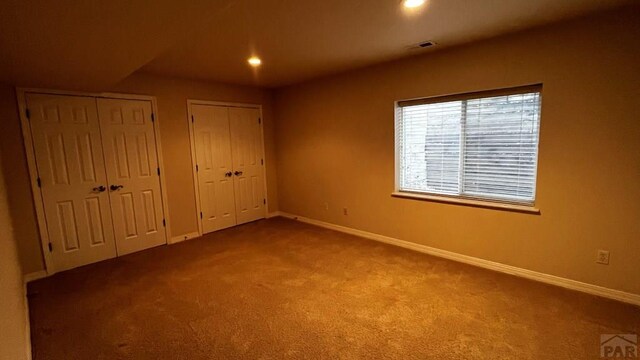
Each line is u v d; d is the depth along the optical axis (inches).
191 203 171.6
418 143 141.9
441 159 135.2
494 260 121.3
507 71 109.1
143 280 119.9
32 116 122.3
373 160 156.3
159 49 82.9
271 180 212.5
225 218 188.2
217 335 85.4
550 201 106.0
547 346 77.5
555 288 105.5
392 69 141.1
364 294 105.4
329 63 140.1
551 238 107.3
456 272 120.1
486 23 96.1
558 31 97.9
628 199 92.8
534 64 103.5
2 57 82.8
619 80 90.4
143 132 151.3
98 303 103.3
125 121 145.5
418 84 133.0
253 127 198.4
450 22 94.5
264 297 105.1
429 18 91.0
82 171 135.1
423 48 120.7
